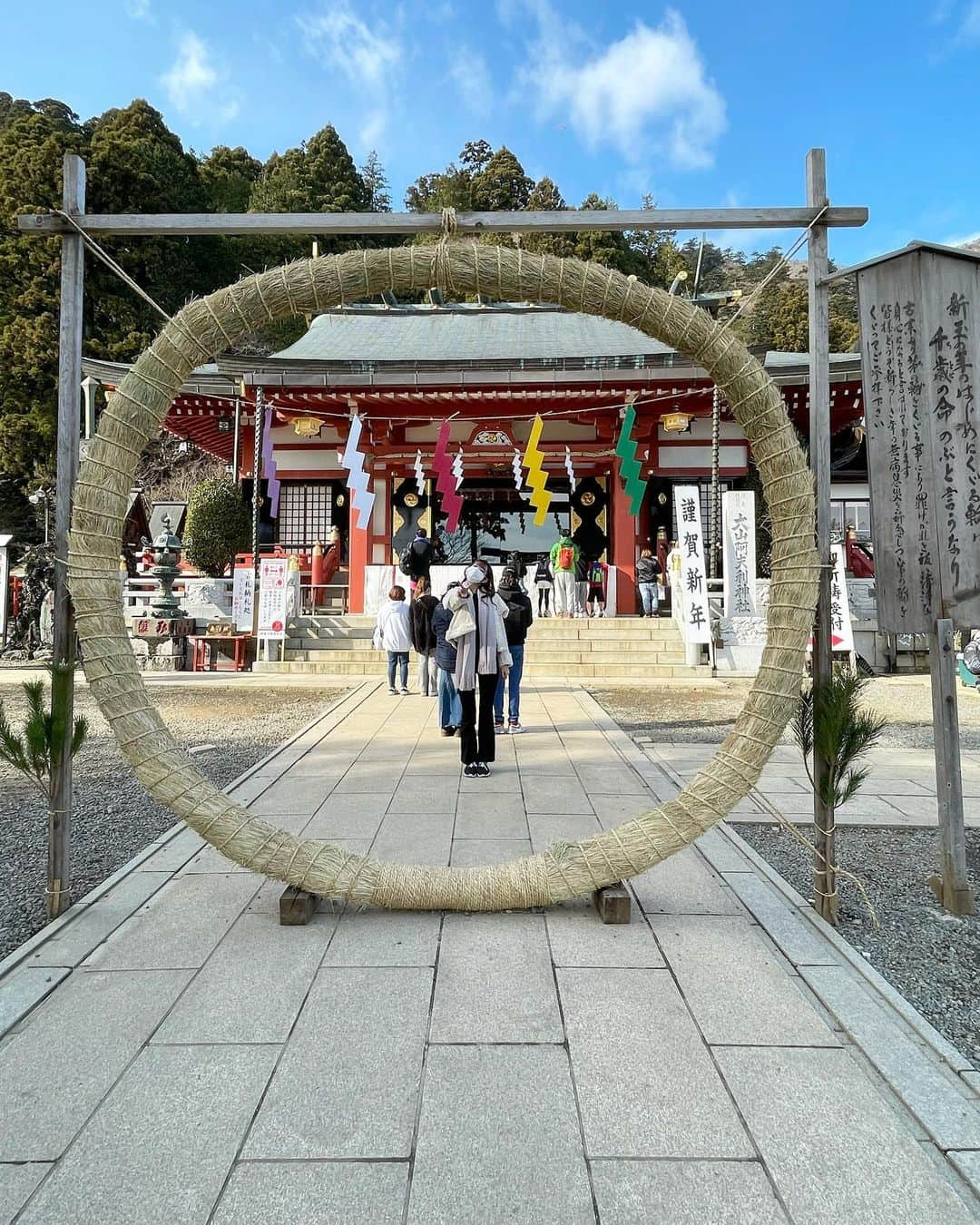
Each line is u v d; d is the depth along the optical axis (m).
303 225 3.45
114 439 3.27
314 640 13.71
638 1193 1.80
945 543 3.41
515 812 4.93
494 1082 2.20
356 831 4.54
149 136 34.00
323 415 15.75
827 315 3.50
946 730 3.54
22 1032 2.46
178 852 4.13
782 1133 2.01
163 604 13.62
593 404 15.42
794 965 2.92
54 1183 1.83
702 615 12.62
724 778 3.28
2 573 14.82
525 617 7.66
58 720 3.34
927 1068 2.28
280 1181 1.84
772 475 3.32
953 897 3.50
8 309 25.52
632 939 3.12
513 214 3.44
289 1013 2.56
